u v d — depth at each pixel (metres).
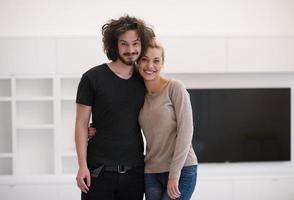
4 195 3.60
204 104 3.93
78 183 2.08
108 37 2.06
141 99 2.11
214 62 3.74
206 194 3.73
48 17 3.81
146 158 2.14
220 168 3.86
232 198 3.76
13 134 3.64
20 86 3.84
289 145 4.02
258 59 3.78
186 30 3.93
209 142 3.95
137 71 2.16
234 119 3.96
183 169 2.08
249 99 3.96
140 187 2.17
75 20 3.84
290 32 4.01
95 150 2.10
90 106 2.08
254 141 3.99
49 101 3.87
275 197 3.80
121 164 2.08
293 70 3.83
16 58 3.60
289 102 4.00
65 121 3.90
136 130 2.13
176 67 3.72
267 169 3.82
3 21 3.78
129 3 3.87
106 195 2.11
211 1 3.93
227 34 3.75
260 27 3.99
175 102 2.04
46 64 3.62
